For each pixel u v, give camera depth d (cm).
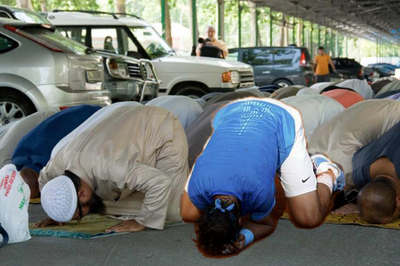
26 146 621
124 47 1434
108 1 3359
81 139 526
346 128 621
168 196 525
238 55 2511
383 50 10156
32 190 610
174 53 1489
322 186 474
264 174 385
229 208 368
